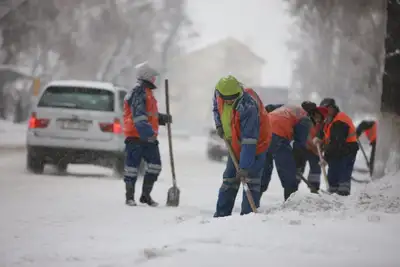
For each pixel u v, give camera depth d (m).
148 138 25.98
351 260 12.90
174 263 12.74
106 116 37.59
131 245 15.33
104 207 24.08
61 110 37.59
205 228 16.22
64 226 19.02
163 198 29.28
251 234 15.16
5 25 116.25
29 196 26.89
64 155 37.62
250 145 19.59
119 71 158.75
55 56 159.00
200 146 112.69
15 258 14.15
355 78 103.38
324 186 38.25
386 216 17.70
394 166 27.41
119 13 151.50
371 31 82.50
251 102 19.86
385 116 27.83
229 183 20.75
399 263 12.68
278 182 43.88
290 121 25.59
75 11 137.38
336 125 29.30
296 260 12.89
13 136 91.12
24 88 142.38
